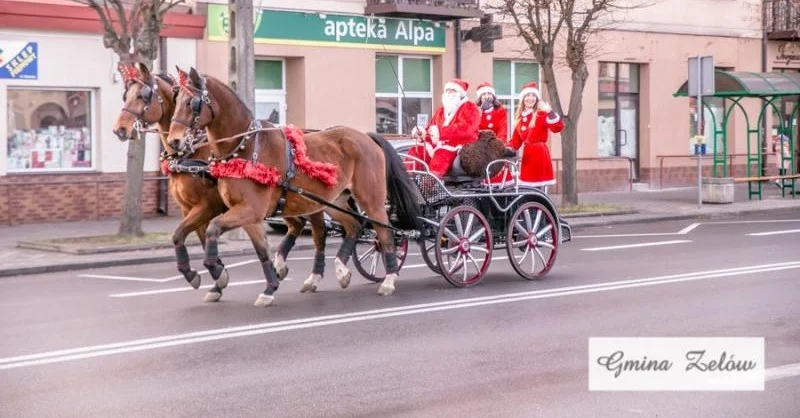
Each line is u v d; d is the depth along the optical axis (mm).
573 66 25000
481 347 9750
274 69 25266
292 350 9672
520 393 8125
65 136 22125
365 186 12766
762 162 33875
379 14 26094
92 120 22453
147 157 22969
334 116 25562
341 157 12641
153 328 10742
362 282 13984
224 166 11672
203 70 23562
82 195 22141
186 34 23078
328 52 25375
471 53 28141
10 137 21391
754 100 34969
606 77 31500
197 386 8383
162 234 18703
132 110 12297
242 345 9891
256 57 24906
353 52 25828
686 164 33188
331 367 8992
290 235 13219
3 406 7812
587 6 29453
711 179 27250
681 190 31828
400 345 9859
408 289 13281
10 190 21172
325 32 25234
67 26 21500
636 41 31578
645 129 32281
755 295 12453
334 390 8242
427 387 8320
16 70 21031
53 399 8008
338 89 25609
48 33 21484
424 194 13258
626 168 31438
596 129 30922
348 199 13234
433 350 9641
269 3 24188
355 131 12938
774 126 35688
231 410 7695
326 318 11219
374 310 11695
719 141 34406
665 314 11266
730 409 7672
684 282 13586
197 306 12109
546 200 14250
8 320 11336
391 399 7969
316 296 12773
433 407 7738
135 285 14086
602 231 21672
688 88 26000
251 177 11719
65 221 21938
